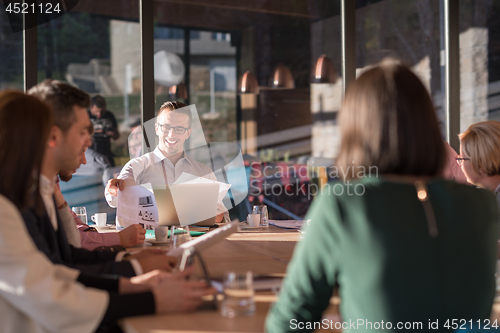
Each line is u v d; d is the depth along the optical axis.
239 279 0.97
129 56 6.84
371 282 0.72
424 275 0.71
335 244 0.75
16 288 0.95
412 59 6.37
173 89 6.75
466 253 0.75
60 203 1.77
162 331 0.86
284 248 1.88
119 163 6.47
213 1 6.97
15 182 1.11
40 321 0.95
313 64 7.24
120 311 0.96
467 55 5.55
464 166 2.24
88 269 1.29
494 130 2.13
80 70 6.59
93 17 6.58
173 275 1.14
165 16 6.83
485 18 5.59
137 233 1.98
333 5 7.02
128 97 6.86
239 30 7.31
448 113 4.64
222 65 7.38
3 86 5.54
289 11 7.27
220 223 2.58
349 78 4.43
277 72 6.63
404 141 0.78
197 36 7.19
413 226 0.73
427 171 0.79
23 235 1.03
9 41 5.51
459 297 0.73
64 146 1.41
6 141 1.10
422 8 6.22
